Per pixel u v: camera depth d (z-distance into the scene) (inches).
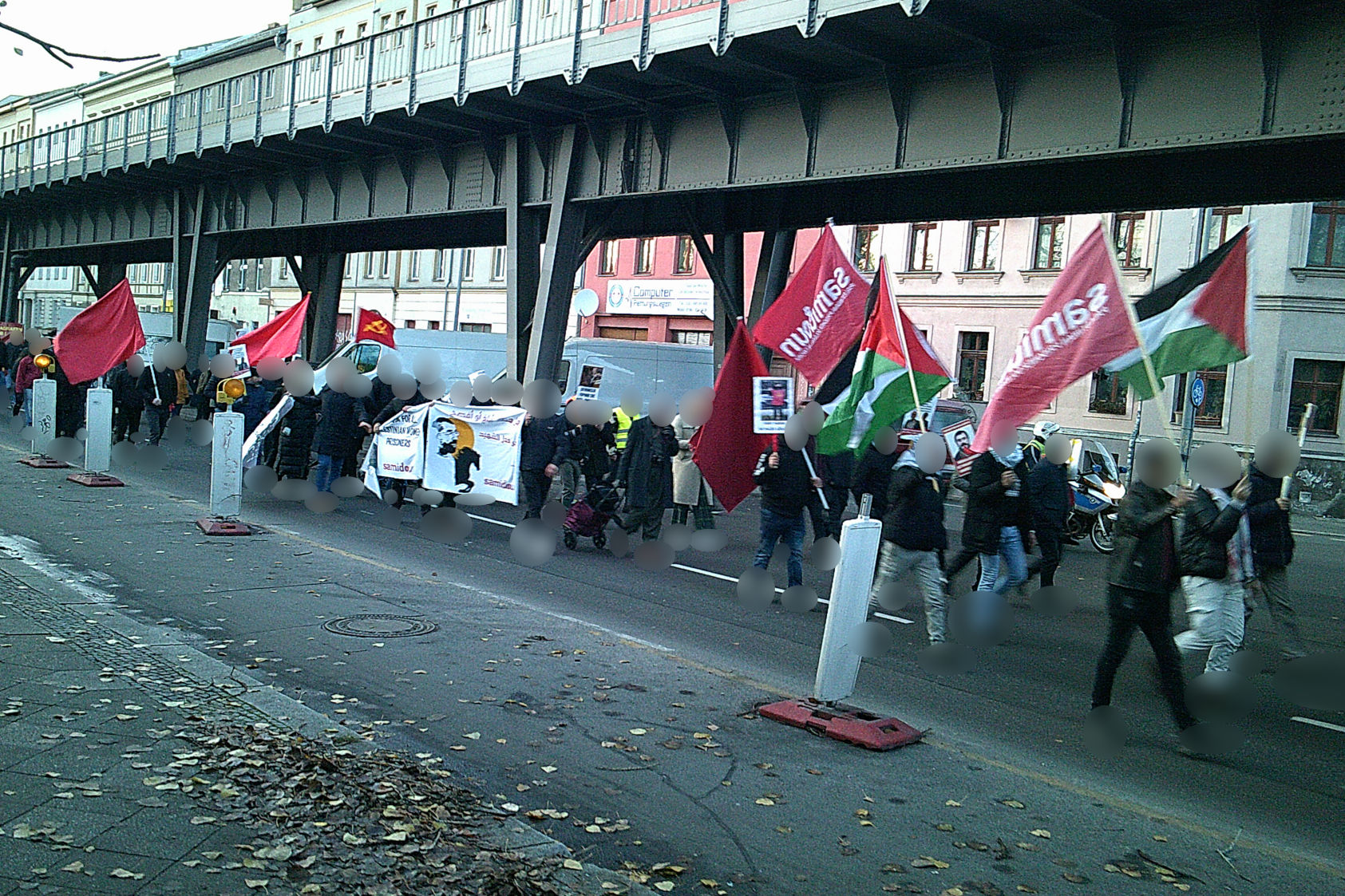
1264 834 226.2
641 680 308.3
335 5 2142.0
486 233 1151.6
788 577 446.0
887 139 634.8
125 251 1797.5
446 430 619.8
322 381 836.6
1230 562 338.0
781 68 646.5
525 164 884.0
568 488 687.7
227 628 345.7
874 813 221.8
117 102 2679.6
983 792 236.7
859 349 394.0
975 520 409.7
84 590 388.8
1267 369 1213.7
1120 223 1323.8
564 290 850.8
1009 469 407.2
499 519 661.9
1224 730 300.5
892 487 377.7
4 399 1472.7
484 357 1173.7
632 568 517.7
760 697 296.2
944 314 1483.8
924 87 616.7
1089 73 546.0
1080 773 257.8
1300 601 557.9
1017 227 1411.2
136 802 190.1
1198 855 209.6
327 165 1102.4
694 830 209.9
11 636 299.6
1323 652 422.6
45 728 225.3
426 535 580.7
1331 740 297.9
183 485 713.6
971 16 543.5
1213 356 374.0
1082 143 547.2
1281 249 1202.6
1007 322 1427.2
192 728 231.5
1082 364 301.7
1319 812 241.1
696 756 249.8
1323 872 205.3
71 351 679.7
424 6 1937.7
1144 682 350.9
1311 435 1201.4
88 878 161.5
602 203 856.9
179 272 1357.0
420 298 2252.7
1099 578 574.9
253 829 182.4
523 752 247.4
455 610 386.3
